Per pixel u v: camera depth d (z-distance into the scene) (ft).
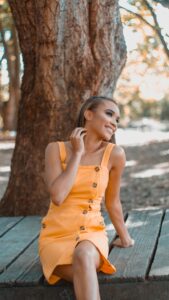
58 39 17.54
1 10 47.55
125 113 123.13
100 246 11.66
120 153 12.84
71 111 18.61
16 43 57.88
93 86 18.31
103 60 18.22
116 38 18.58
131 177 37.73
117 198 13.61
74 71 18.21
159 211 18.66
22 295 12.12
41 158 19.19
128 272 12.16
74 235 11.84
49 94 18.48
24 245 15.02
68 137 18.75
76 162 12.07
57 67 18.04
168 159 47.98
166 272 12.01
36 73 18.61
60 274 11.75
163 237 15.16
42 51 17.81
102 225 12.36
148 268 12.62
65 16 17.52
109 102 12.74
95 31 18.01
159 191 31.22
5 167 44.83
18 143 19.72
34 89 18.93
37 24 17.49
